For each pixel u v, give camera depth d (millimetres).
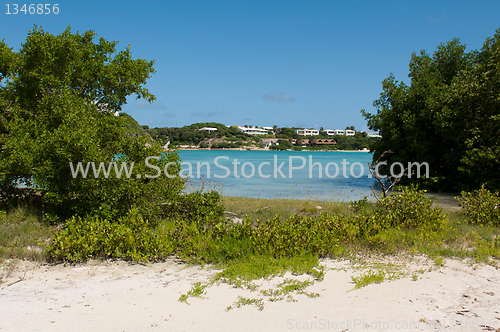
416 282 5375
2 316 4035
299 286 5098
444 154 21016
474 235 8227
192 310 4352
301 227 7340
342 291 5000
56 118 10258
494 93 17391
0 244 6902
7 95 10383
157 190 9203
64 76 11266
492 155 16828
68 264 6176
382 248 7160
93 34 13672
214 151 123250
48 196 8852
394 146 22828
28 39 10758
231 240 6906
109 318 4090
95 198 8891
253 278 5500
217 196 9938
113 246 6621
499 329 3895
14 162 8883
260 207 12117
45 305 4414
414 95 21547
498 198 10398
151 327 3887
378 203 12117
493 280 5488
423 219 8898
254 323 4016
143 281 5422
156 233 7215
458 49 21500
